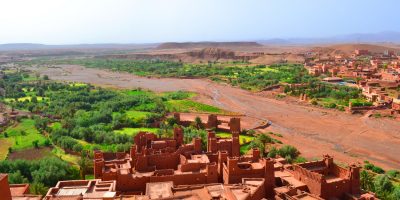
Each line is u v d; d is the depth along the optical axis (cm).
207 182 7819
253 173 7688
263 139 13250
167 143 9750
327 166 8325
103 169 7862
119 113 17688
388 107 19350
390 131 15875
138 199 6234
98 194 6625
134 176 7650
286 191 7194
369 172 10731
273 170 7550
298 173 7938
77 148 12125
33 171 9819
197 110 19662
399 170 11375
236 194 6606
